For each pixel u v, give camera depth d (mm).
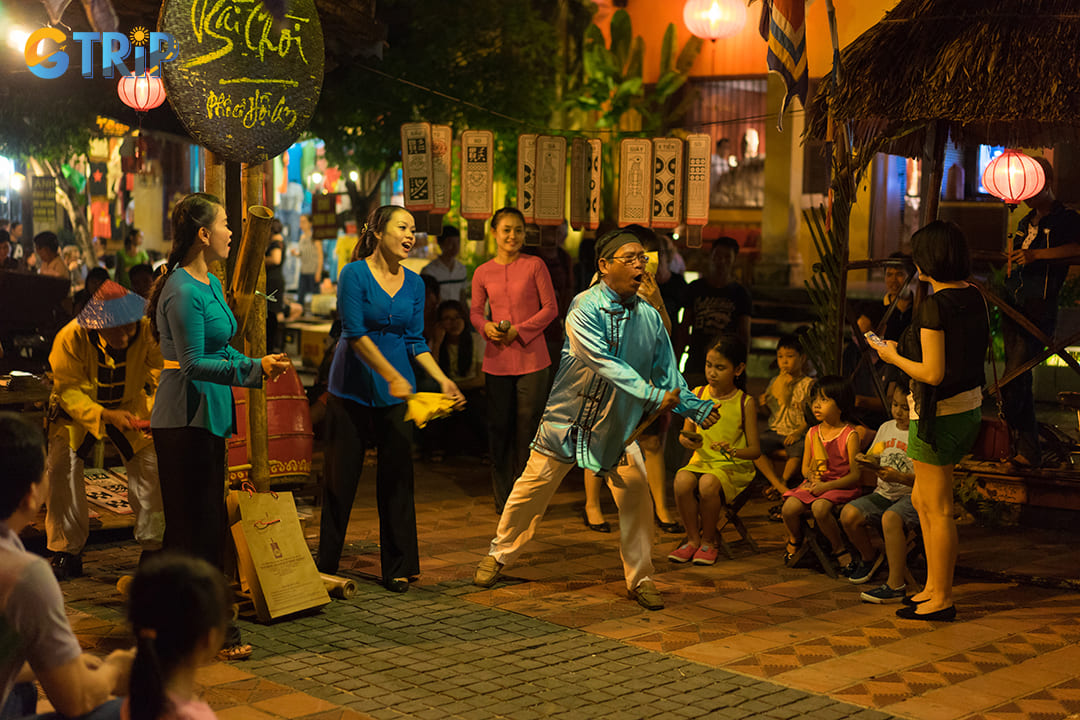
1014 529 7867
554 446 6004
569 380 5910
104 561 6609
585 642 5371
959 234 5695
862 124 7812
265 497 5707
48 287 10078
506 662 5070
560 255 9898
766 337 15906
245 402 6094
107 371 6125
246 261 5262
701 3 16984
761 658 5184
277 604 5547
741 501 7074
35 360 9477
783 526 7926
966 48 6664
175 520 5047
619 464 5887
